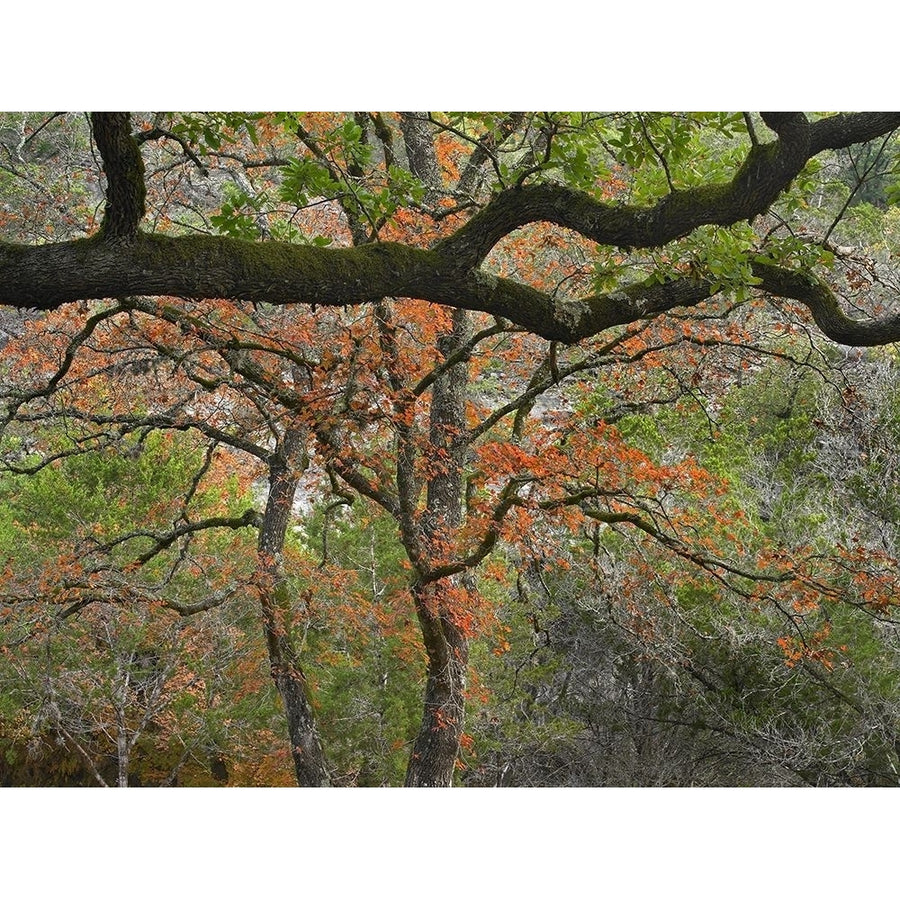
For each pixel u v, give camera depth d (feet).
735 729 44.91
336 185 21.85
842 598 29.66
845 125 18.49
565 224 18.80
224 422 37.27
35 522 58.23
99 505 57.82
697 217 18.45
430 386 35.83
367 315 29.30
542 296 19.69
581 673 50.65
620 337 30.01
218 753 56.24
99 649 50.90
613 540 42.93
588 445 28.32
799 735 44.01
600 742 50.42
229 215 22.57
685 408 38.06
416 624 49.47
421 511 34.04
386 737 48.88
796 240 21.30
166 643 49.06
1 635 46.19
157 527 55.72
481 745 49.42
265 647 51.21
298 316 29.71
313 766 37.68
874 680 43.45
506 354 36.94
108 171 14.96
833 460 50.80
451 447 34.09
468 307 18.95
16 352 36.94
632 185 26.78
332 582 39.04
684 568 35.29
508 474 28.45
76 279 15.31
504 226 18.60
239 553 50.11
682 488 29.01
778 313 36.04
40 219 38.78
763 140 44.80
